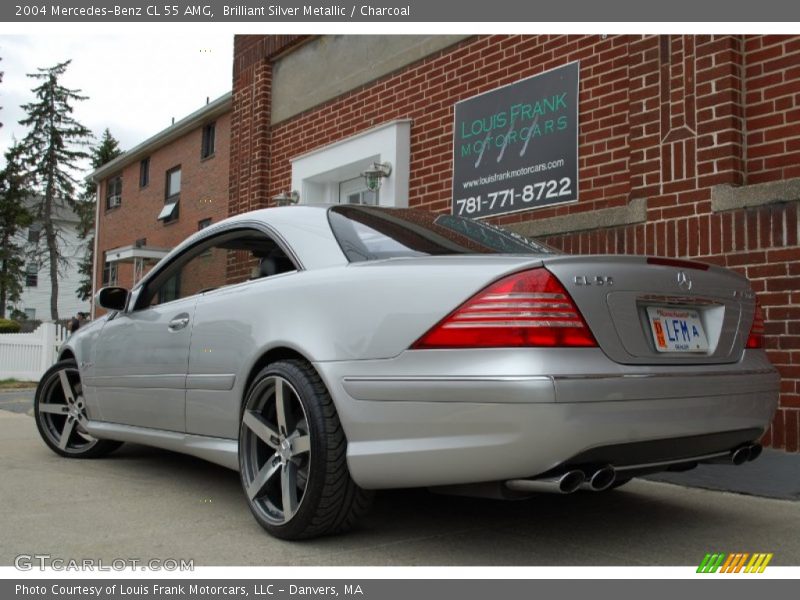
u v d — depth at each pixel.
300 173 9.02
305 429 2.92
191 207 17.11
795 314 4.36
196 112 16.36
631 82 5.42
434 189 7.27
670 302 2.74
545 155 6.17
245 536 3.07
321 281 3.01
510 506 3.61
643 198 5.24
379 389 2.62
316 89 8.94
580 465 2.44
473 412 2.41
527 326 2.40
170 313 3.93
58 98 45.53
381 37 8.01
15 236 47.69
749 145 4.84
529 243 3.56
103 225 22.58
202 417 3.56
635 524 3.28
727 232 4.72
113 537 3.05
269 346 3.08
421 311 2.60
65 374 4.95
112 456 5.07
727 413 2.73
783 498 3.66
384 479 2.64
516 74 6.50
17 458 5.00
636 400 2.44
